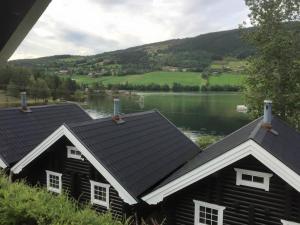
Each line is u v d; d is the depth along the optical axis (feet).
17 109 54.03
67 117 61.31
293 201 25.04
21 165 37.78
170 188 28.71
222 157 26.40
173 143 45.91
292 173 23.44
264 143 25.96
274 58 66.80
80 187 36.37
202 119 152.15
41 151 36.35
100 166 31.91
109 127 39.45
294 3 66.64
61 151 37.68
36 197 17.74
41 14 5.52
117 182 30.63
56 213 16.51
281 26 67.56
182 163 41.52
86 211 17.25
